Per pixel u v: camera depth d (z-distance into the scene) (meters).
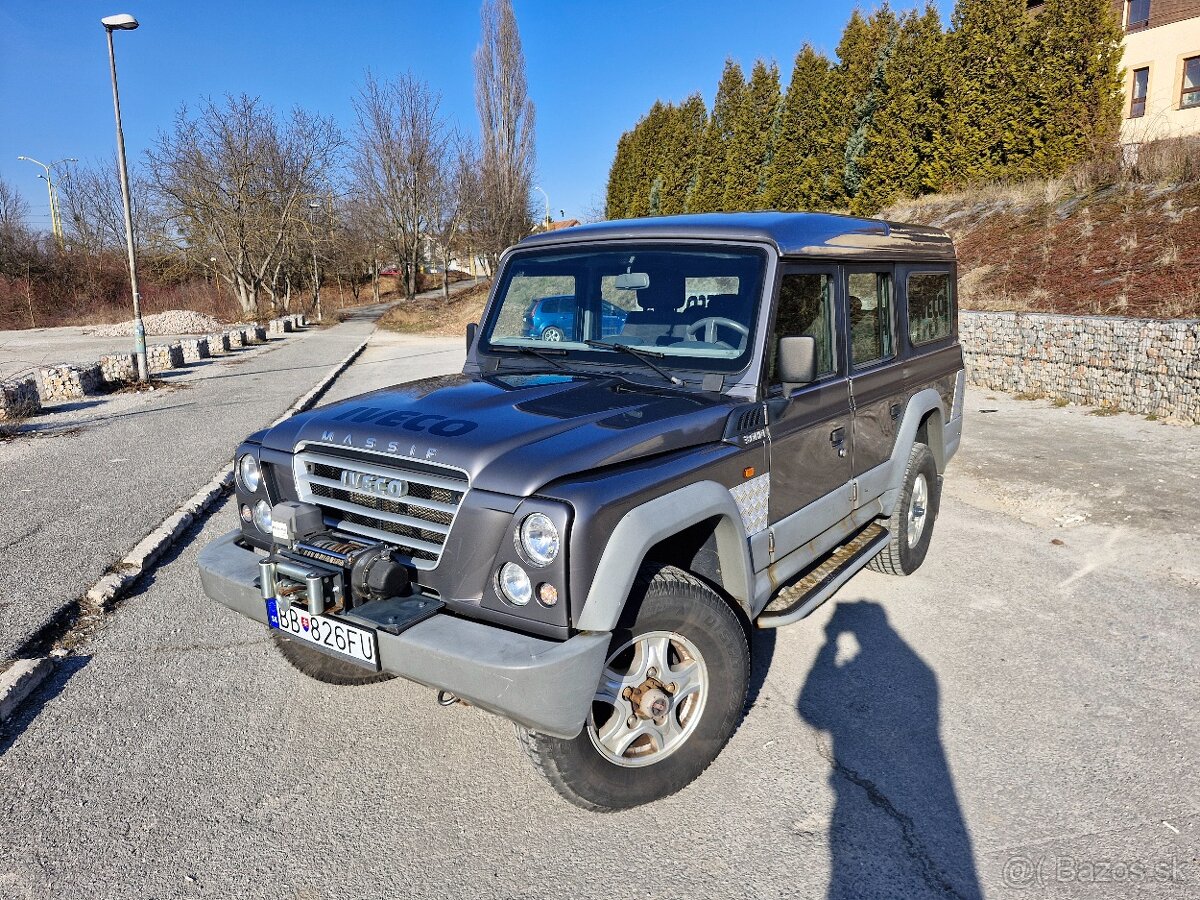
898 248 4.85
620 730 2.99
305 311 52.50
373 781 3.35
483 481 2.73
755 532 3.46
